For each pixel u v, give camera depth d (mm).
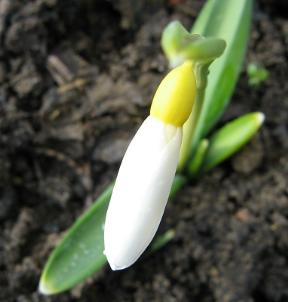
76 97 157
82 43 166
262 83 168
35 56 160
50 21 163
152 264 147
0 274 142
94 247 126
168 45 83
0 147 150
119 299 144
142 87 158
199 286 145
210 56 86
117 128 156
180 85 90
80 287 140
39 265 143
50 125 154
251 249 147
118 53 167
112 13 172
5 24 159
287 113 164
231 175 156
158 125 90
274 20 182
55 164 154
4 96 155
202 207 151
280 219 150
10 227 146
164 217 150
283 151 159
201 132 142
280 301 147
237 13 140
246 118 146
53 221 149
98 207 129
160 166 89
